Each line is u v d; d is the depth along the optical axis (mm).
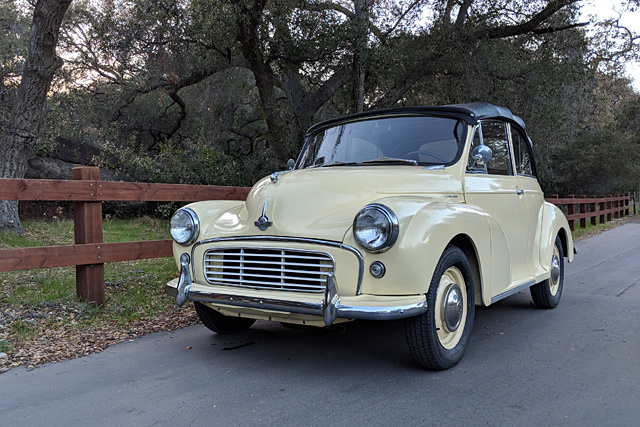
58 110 14523
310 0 14352
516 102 16047
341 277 3203
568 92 20500
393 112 4598
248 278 3504
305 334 4586
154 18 13062
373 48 14617
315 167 4602
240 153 22422
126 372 3604
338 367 3686
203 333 4613
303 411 2930
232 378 3477
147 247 5324
